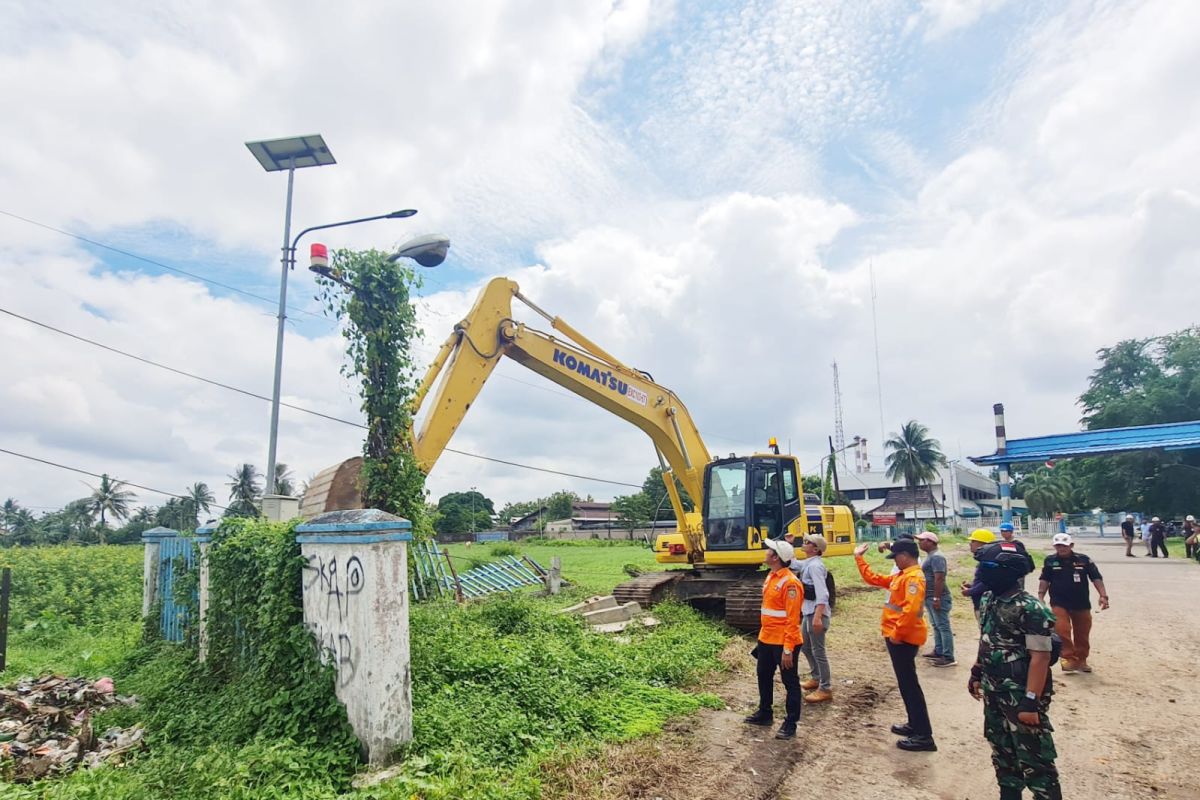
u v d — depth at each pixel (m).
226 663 7.82
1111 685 8.69
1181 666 9.58
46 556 17.59
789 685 6.89
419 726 5.97
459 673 7.22
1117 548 37.12
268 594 6.75
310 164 13.02
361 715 5.69
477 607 11.34
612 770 5.79
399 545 6.02
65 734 6.56
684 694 8.06
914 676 6.66
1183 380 49.28
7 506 67.62
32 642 12.04
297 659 6.35
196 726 6.71
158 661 9.34
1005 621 4.79
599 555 36.81
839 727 7.21
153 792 5.00
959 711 7.83
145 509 64.94
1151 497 48.03
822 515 15.45
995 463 28.33
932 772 6.04
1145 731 7.02
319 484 9.91
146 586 11.29
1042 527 66.00
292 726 5.83
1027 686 4.60
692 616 12.74
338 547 6.17
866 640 11.73
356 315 9.11
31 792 4.92
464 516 76.81
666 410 14.62
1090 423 54.22
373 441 9.23
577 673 8.09
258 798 4.79
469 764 5.49
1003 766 4.76
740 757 6.31
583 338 13.42
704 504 14.41
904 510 81.69
